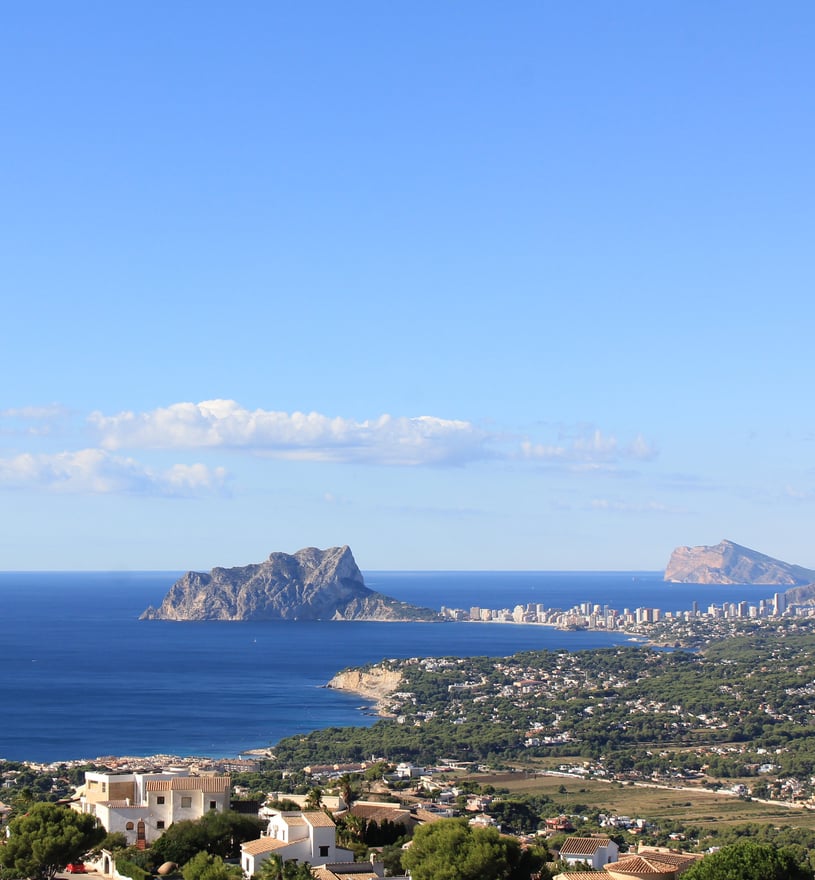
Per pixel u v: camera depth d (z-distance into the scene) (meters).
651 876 166.62
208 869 159.88
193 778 196.25
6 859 166.12
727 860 141.62
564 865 178.38
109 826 185.62
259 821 185.12
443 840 159.12
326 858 171.38
